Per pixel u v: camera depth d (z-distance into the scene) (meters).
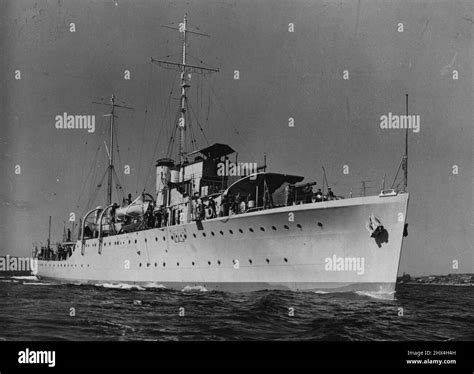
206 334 15.29
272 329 15.84
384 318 17.53
